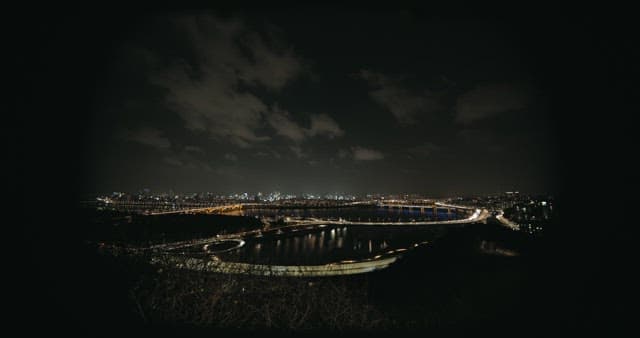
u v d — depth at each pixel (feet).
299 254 229.86
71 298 21.20
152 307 22.24
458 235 128.36
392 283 63.05
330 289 28.53
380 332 25.82
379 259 182.19
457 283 61.87
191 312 23.07
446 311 37.17
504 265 76.64
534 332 27.71
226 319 23.30
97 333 19.35
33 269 22.25
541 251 62.75
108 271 23.91
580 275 38.73
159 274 24.52
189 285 24.30
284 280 27.58
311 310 25.80
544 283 42.52
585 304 31.71
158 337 19.86
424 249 116.16
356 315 27.43
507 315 32.53
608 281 34.76
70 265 23.53
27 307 19.61
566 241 51.39
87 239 27.48
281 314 25.12
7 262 22.06
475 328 28.68
